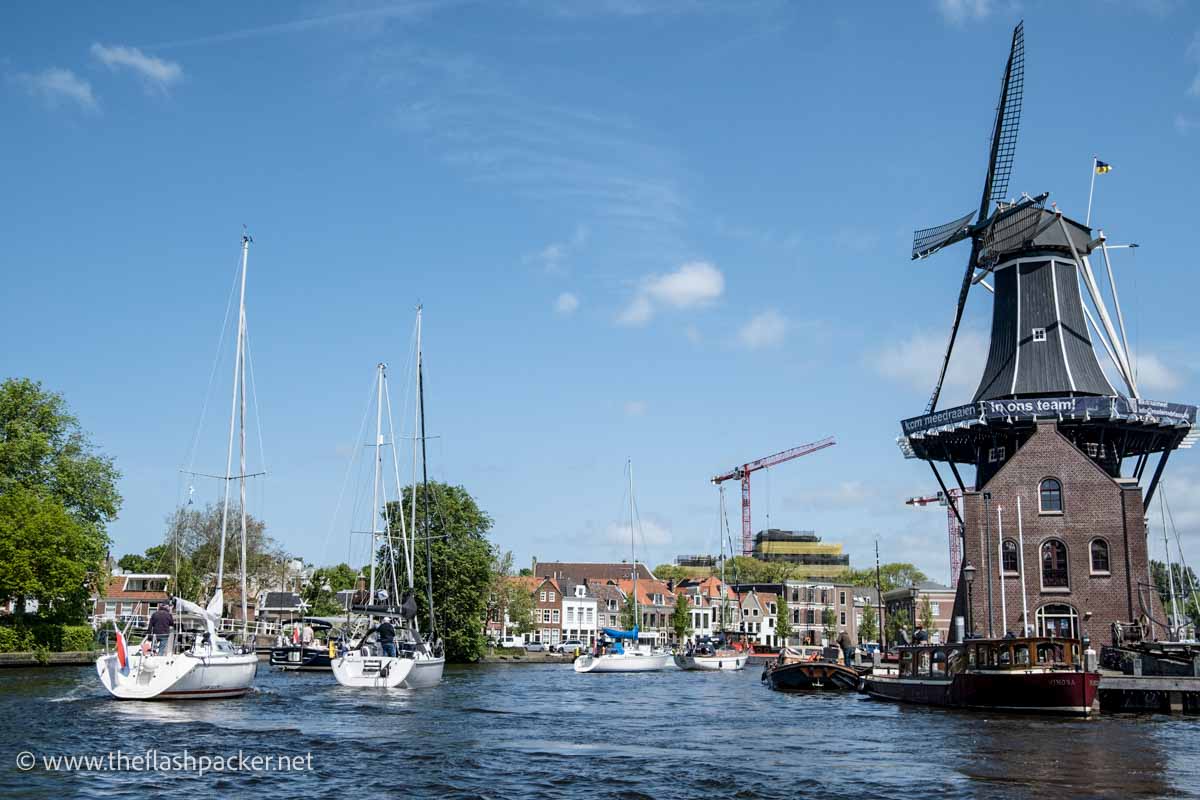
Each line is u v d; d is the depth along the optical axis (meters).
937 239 76.69
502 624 136.00
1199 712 46.28
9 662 69.62
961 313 75.06
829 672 63.84
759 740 35.53
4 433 79.38
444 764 28.55
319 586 133.00
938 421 69.62
